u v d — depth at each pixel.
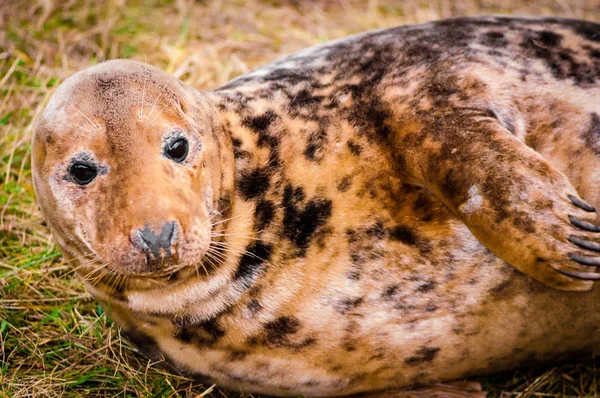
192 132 8.89
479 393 10.23
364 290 9.29
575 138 9.63
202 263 8.98
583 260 8.38
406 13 18.20
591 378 10.84
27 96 14.95
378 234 9.30
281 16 17.83
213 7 17.81
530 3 18.52
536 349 10.09
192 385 10.31
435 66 9.80
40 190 9.20
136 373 10.36
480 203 8.59
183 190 8.56
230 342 9.52
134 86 8.85
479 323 9.57
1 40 16.02
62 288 11.74
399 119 9.39
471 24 10.71
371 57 10.16
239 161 9.44
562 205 8.41
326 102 9.76
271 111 9.68
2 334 11.01
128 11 17.33
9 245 12.52
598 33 10.53
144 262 8.30
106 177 8.55
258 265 9.25
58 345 10.84
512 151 8.66
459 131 9.00
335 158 9.45
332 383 9.81
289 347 9.47
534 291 9.48
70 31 16.55
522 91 9.71
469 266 9.35
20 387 10.21
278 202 9.32
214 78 15.79
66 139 8.67
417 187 9.36
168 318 9.52
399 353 9.61
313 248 9.24
